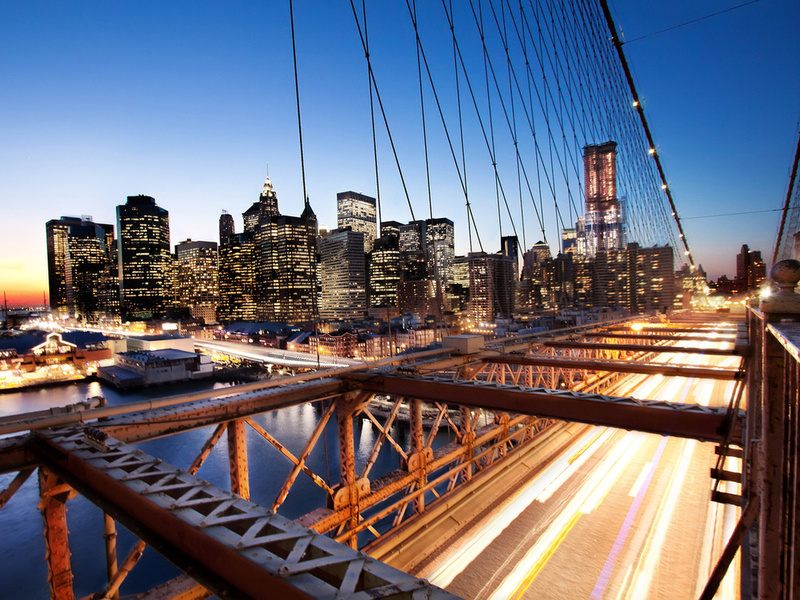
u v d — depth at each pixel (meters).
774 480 2.67
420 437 12.71
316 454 74.44
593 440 25.19
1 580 41.50
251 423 8.08
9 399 126.88
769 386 2.67
